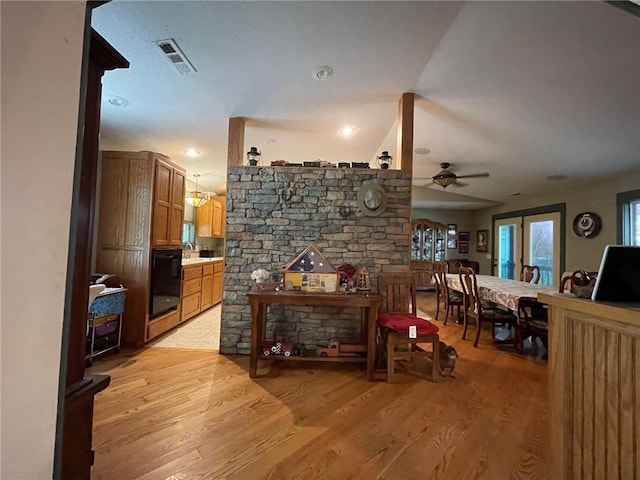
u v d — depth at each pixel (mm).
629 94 2639
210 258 5848
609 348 1033
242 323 3203
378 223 3184
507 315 3635
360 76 2672
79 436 999
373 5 1900
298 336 3221
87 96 1019
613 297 1083
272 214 3223
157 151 4441
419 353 2682
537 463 1629
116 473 1494
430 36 2172
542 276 5891
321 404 2207
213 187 6824
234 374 2703
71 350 971
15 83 549
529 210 6227
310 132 3889
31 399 606
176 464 1565
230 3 1867
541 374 2816
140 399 2225
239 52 2324
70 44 669
